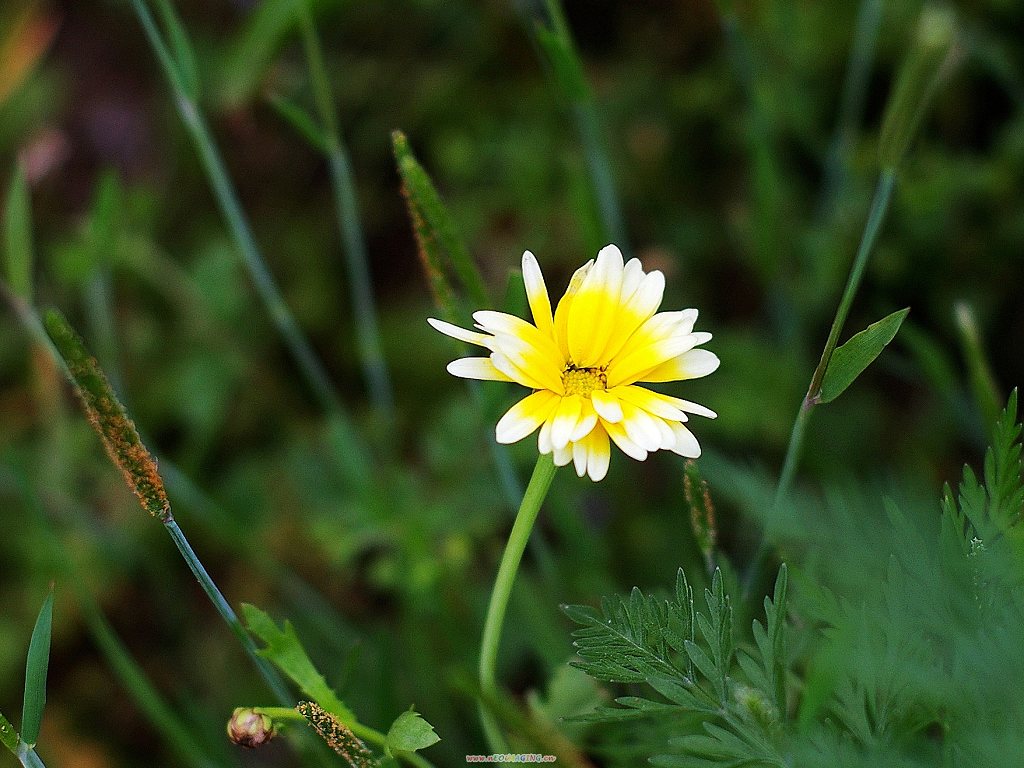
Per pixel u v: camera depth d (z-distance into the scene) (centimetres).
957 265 55
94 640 54
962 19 56
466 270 37
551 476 34
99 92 69
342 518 50
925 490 34
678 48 64
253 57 52
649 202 62
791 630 35
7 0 64
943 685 32
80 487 56
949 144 60
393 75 65
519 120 64
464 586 49
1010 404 33
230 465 59
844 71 59
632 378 34
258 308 62
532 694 38
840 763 32
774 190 47
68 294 61
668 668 33
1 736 34
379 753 40
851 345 35
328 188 66
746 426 51
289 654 34
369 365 51
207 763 42
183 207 65
